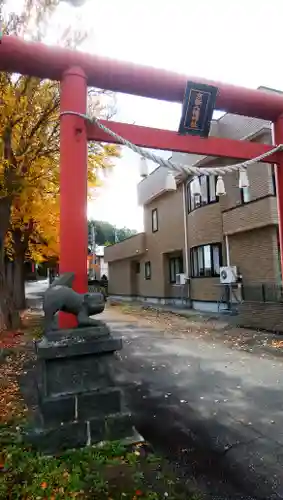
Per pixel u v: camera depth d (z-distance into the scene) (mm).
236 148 6391
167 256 21516
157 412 4809
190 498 2924
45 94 8969
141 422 4480
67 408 3857
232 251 14680
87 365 4074
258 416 4594
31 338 10219
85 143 4941
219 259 15578
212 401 5172
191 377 6406
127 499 2881
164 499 2902
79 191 4730
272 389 5625
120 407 4086
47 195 11469
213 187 15922
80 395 3926
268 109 6371
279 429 4203
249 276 13695
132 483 3113
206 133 6047
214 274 15891
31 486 3029
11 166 9164
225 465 3439
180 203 19188
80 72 4934
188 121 5844
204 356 7977
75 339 4047
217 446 3824
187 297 18203
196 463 3479
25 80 8391
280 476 3254
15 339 10109
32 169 9789
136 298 26609
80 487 3029
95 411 3961
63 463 3398
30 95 8742
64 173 4734
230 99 6012
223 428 4266
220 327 11805
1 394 5504
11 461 3383
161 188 20359
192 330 11570
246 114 6496
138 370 6965
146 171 5969
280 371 6613
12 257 18625
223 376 6406
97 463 3410
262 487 3090
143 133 5695
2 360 7754
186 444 3873
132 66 5242
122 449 3672
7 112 8477
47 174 10133
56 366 3961
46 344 3947
